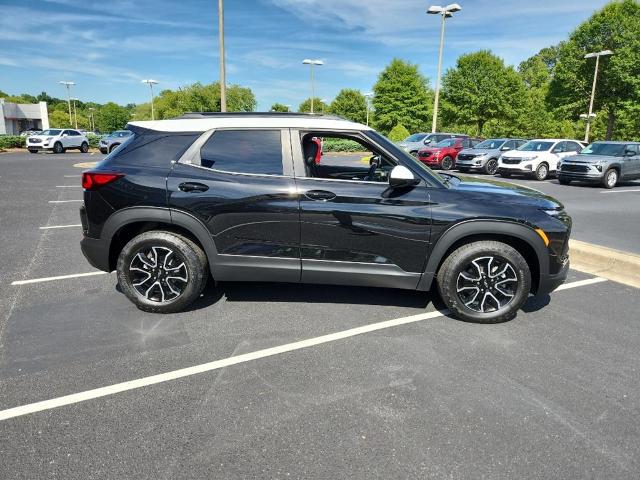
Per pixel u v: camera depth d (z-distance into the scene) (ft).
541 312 13.05
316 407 8.38
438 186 11.84
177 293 12.39
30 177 46.19
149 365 9.80
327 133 12.10
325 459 7.02
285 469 6.80
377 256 11.87
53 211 27.68
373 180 12.89
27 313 12.38
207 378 9.34
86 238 12.23
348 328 11.82
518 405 8.49
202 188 11.66
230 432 7.65
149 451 7.16
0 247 19.15
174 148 12.01
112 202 11.83
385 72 167.22
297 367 9.83
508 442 7.46
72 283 14.85
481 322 12.18
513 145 61.16
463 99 133.28
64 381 9.12
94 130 341.00
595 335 11.53
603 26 116.26
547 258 11.75
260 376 9.45
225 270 12.08
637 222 26.21
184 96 205.36
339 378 9.39
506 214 11.50
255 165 11.87
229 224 11.77
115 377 9.30
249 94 198.08
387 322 12.22
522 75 220.64
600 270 16.99
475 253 11.74
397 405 8.46
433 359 10.23
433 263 11.84
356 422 7.95
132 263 12.24
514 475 6.73
